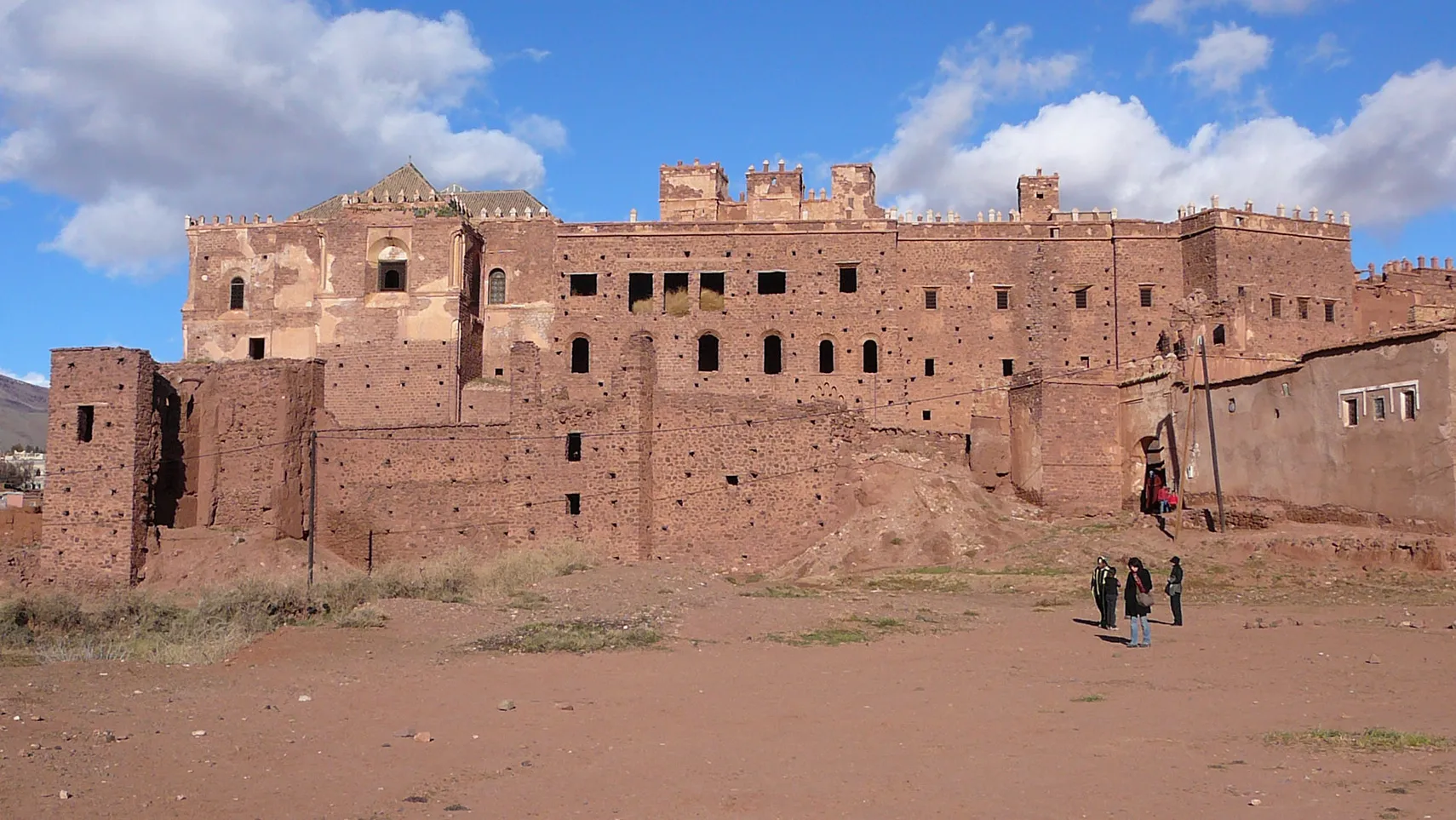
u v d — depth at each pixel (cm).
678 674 2405
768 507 5012
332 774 1562
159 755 1650
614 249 6638
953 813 1336
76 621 3431
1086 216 6681
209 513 5228
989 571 4416
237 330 6606
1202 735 1723
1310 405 4266
